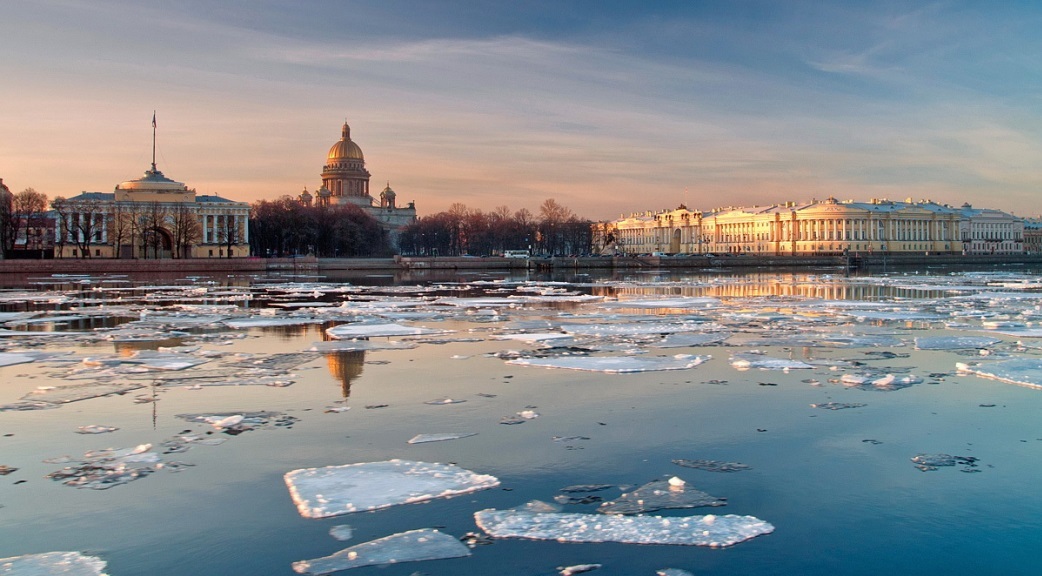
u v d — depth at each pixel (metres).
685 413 27.16
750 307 69.69
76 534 17.47
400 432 24.98
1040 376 32.72
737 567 15.78
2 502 19.23
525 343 44.34
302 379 33.44
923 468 21.36
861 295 88.94
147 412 27.67
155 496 19.59
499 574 15.43
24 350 42.25
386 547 16.58
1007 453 22.61
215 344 44.41
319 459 22.33
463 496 19.41
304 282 122.38
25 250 173.88
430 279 135.62
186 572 15.73
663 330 49.12
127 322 57.62
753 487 20.00
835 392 30.38
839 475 20.84
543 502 18.91
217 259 159.25
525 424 25.84
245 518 18.23
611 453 22.69
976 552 16.50
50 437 24.58
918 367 35.97
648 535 17.11
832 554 16.36
